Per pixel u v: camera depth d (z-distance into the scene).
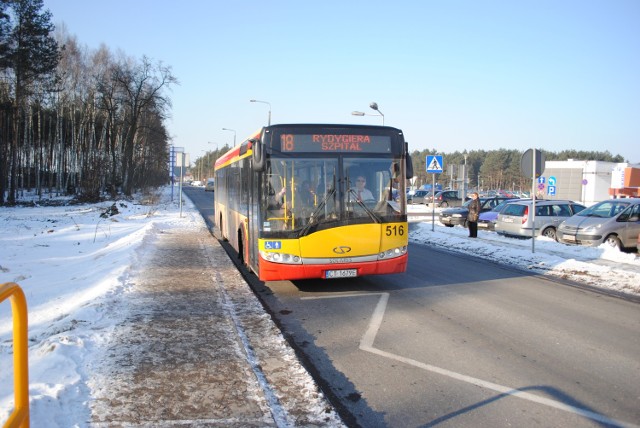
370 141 9.01
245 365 5.22
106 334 6.15
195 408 4.21
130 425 3.88
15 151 40.53
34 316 7.45
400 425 4.23
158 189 87.81
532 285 10.32
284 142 8.73
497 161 110.31
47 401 4.07
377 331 7.00
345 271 8.77
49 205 38.97
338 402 4.69
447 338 6.65
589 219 15.95
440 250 16.39
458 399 4.75
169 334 6.25
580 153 116.19
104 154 51.16
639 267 12.08
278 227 8.62
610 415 4.42
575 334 6.84
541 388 5.00
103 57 52.81
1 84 42.56
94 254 14.14
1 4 36.16
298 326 7.27
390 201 8.98
